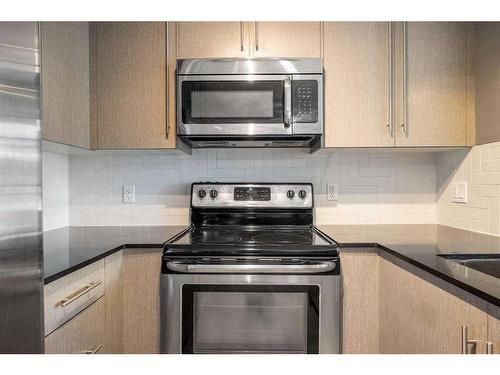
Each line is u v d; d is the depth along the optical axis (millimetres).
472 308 882
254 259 1354
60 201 1944
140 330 1488
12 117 806
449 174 1865
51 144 1425
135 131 1635
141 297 1486
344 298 1492
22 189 818
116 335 1424
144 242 1505
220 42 1627
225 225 1899
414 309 1176
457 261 1207
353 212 2012
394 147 1646
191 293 1371
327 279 1356
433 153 1992
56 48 1339
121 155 2008
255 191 1897
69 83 1443
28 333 845
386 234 1672
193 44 1629
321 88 1599
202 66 1590
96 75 1634
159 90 1635
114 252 1393
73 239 1581
